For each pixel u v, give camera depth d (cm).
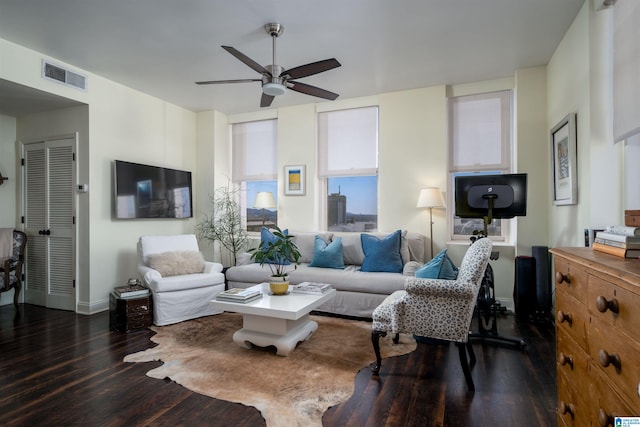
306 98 468
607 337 96
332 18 278
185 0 253
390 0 254
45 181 411
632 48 177
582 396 115
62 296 402
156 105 467
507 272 392
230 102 488
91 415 184
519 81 377
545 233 368
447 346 283
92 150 386
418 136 432
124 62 358
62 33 300
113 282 408
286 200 507
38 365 247
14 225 431
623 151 242
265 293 302
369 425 175
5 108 398
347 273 368
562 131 313
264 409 190
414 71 381
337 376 229
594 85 254
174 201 487
